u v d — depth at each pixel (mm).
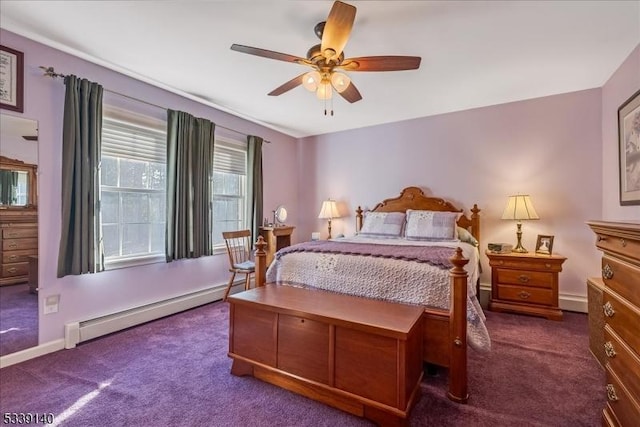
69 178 2320
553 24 2059
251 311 1962
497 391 1816
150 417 1585
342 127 4590
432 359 1813
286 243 4594
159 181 3137
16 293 2182
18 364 2111
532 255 3141
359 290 2121
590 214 3189
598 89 3152
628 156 2502
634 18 1991
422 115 4027
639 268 1097
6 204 2137
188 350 2348
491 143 3672
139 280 2918
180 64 2613
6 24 2047
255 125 4336
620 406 1241
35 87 2236
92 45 2314
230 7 1888
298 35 2201
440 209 3898
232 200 4023
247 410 1649
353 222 4672
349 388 1615
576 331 2719
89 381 1912
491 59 2539
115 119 2732
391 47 2344
